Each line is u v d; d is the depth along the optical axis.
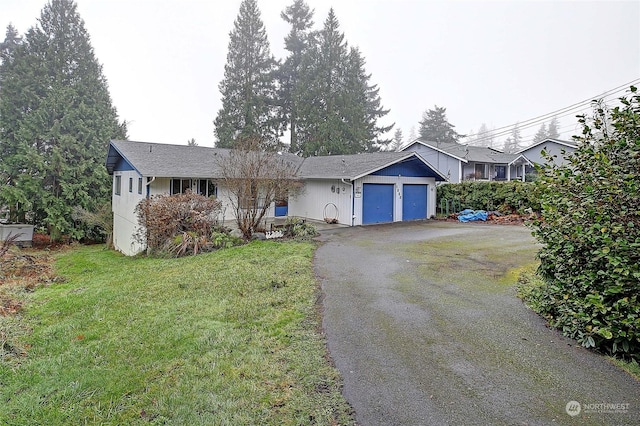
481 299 5.65
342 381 3.47
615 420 2.84
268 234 12.38
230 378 3.58
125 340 4.61
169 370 3.80
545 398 3.14
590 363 3.71
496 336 4.36
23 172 19.20
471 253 9.17
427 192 17.83
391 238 11.83
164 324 5.06
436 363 3.76
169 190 13.95
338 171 15.98
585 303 4.02
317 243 10.92
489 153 29.08
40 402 3.36
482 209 17.70
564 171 4.57
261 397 3.26
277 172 12.47
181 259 9.84
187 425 2.91
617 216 3.74
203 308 5.65
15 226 18.02
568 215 4.38
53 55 20.94
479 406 3.05
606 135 4.33
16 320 5.57
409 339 4.32
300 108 31.08
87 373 3.82
